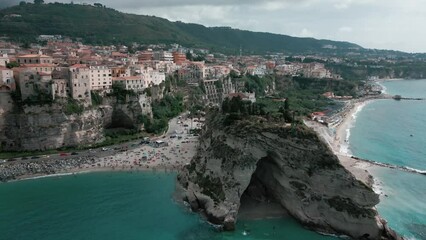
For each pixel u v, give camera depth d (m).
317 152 103.31
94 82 189.88
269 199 116.69
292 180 106.56
